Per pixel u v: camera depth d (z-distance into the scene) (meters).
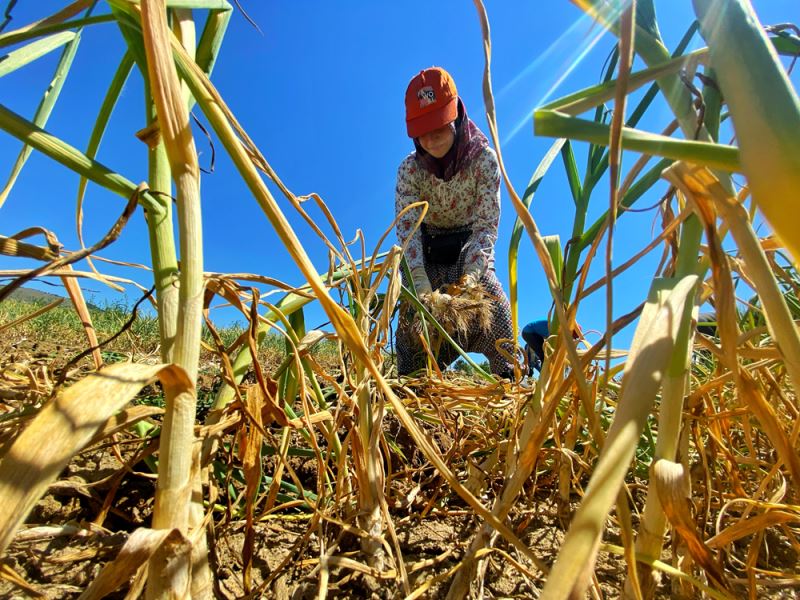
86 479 0.80
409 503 0.88
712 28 0.27
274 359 3.61
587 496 0.27
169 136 0.39
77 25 0.51
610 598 0.66
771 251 0.61
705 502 0.65
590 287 0.56
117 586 0.34
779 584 0.57
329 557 0.60
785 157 0.23
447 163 2.36
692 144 0.31
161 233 0.47
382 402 0.71
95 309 4.61
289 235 0.42
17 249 0.47
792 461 0.40
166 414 0.38
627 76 0.31
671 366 0.43
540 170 0.77
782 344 0.33
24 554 0.63
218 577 0.63
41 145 0.42
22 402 0.88
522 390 0.84
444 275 2.58
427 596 0.64
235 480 0.86
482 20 0.43
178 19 0.53
